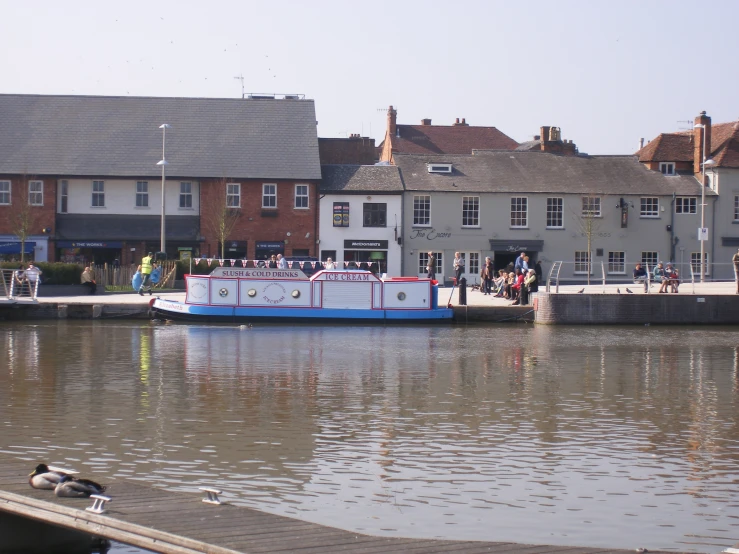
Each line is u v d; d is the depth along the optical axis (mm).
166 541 15234
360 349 44125
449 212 82812
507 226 83625
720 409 30172
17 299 55188
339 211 81938
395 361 40188
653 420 28375
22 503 16844
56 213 80812
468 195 83125
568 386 34375
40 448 24125
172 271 70250
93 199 81312
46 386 33188
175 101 87438
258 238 81625
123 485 18344
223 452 23906
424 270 82812
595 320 56625
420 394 32312
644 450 24531
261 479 21562
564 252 84250
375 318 55531
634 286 65812
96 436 25484
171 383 34000
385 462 23094
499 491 20844
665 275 63438
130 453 23719
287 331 51531
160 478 21562
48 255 80188
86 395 31484
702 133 86875
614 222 84562
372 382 34688
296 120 86375
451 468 22578
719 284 66688
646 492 20859
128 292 65688
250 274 55000
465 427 27078
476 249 83250
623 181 85812
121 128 84625
